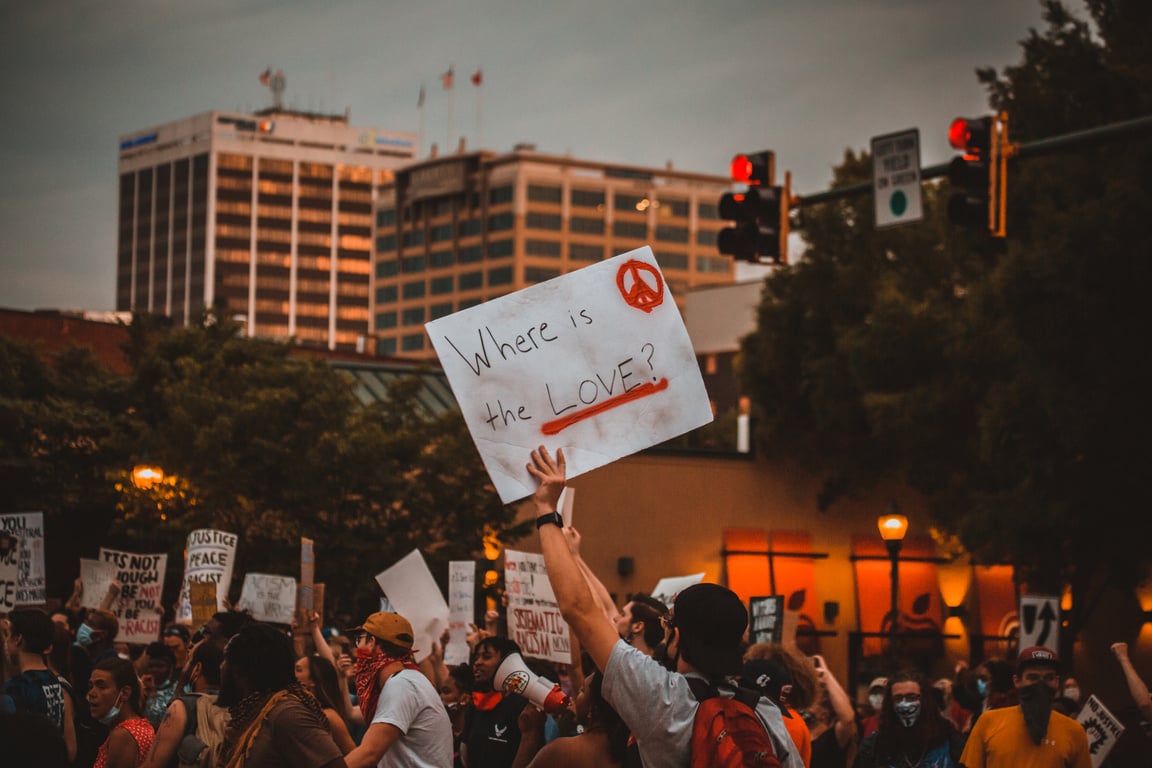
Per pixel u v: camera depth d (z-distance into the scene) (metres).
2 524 15.22
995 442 33.47
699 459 41.22
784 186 15.59
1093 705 11.30
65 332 44.84
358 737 12.08
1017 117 33.38
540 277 192.62
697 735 4.80
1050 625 14.68
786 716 7.68
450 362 5.56
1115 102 31.62
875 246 42.00
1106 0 33.50
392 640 8.74
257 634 6.75
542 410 5.55
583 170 196.00
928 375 39.19
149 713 10.95
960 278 41.25
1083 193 31.14
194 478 31.22
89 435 34.03
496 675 9.71
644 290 5.69
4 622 8.32
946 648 42.59
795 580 41.66
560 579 5.07
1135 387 29.78
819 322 42.28
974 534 34.50
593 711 6.00
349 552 31.81
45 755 3.28
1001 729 9.07
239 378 33.16
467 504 33.62
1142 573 35.34
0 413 32.62
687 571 40.50
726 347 81.62
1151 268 28.58
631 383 5.62
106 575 17.05
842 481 42.78
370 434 32.44
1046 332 29.81
